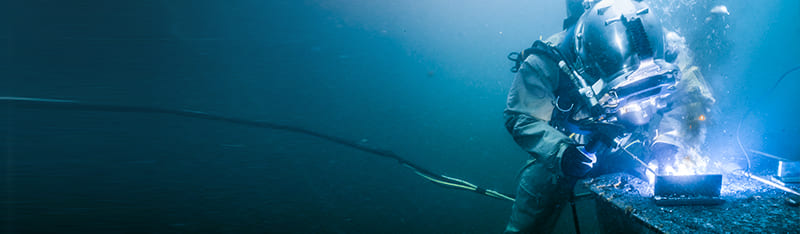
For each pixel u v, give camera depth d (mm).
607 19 1335
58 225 3463
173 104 4992
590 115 1528
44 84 4754
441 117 5238
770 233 995
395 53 5863
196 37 5402
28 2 4820
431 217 3449
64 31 4961
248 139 4691
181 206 3625
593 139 1469
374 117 5223
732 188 1334
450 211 3518
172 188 3916
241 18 5543
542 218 1979
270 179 4051
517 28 5793
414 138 4871
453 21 5805
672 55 1661
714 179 1200
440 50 5832
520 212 2027
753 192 1280
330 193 3854
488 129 5004
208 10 5418
